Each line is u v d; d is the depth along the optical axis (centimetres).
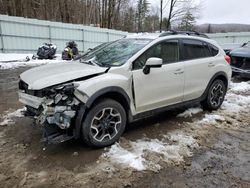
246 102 640
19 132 411
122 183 287
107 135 367
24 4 2806
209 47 533
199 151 372
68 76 348
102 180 291
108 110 363
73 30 1978
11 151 350
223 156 360
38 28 1772
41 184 281
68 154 345
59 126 323
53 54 1578
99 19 3250
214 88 547
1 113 502
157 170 316
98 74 364
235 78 982
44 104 326
